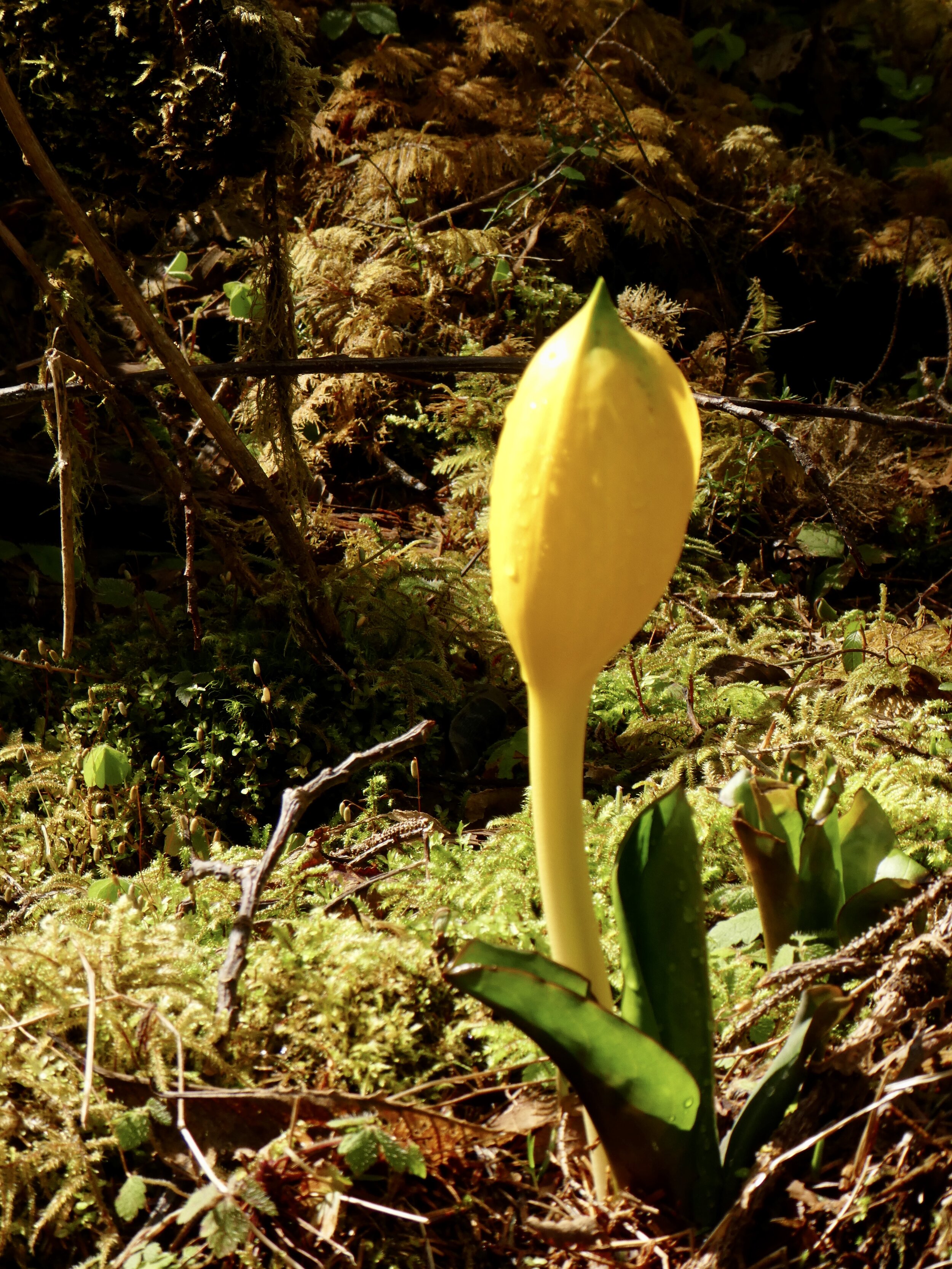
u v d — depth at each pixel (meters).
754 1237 0.63
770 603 1.70
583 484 0.53
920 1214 0.63
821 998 0.62
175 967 0.77
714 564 1.82
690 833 0.61
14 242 1.14
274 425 1.31
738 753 1.11
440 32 2.66
